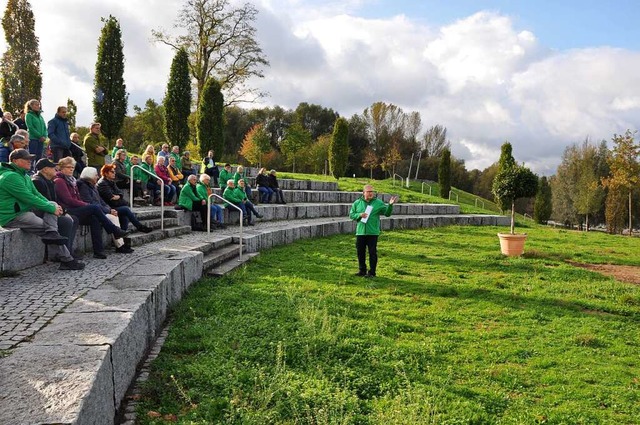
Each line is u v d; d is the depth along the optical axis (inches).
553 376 242.8
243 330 271.4
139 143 2117.4
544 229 1083.9
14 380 140.1
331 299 352.5
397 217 927.7
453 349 274.5
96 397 143.1
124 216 425.1
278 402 193.0
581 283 464.4
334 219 863.1
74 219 349.7
